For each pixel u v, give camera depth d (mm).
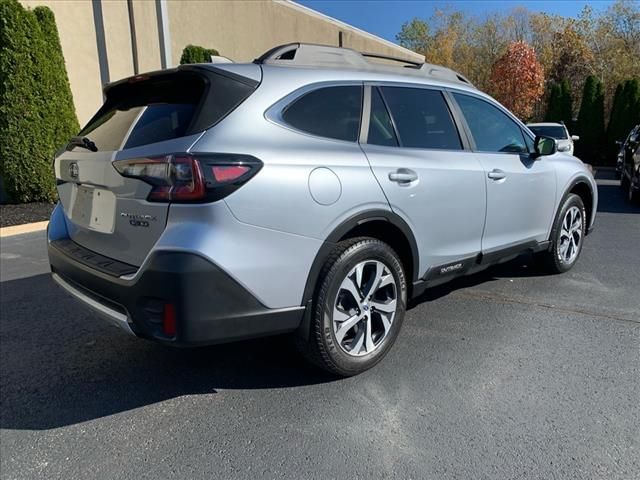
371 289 2943
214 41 14984
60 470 2234
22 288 4793
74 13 11078
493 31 35406
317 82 2840
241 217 2344
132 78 2969
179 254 2242
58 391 2902
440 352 3277
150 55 13078
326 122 2812
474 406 2662
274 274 2473
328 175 2645
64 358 3320
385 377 2973
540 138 4152
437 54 34844
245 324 2436
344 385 2900
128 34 12453
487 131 3887
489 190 3672
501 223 3873
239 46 16016
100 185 2691
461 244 3533
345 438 2416
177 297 2244
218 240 2287
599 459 2244
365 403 2711
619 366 3076
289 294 2557
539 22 33500
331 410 2652
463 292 4430
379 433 2451
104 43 9992
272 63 2820
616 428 2463
